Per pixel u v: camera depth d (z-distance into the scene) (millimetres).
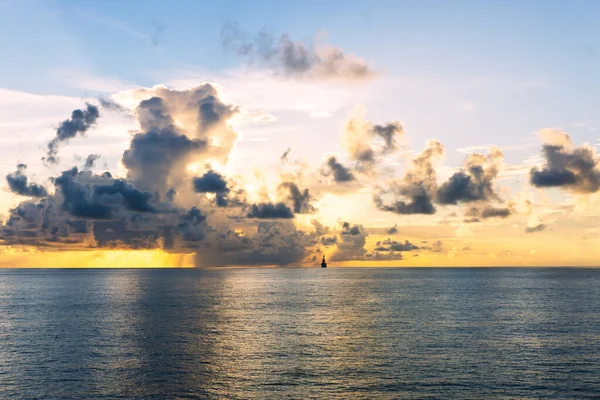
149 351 53344
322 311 90812
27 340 59844
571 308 93688
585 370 45000
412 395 38656
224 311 91000
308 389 40156
